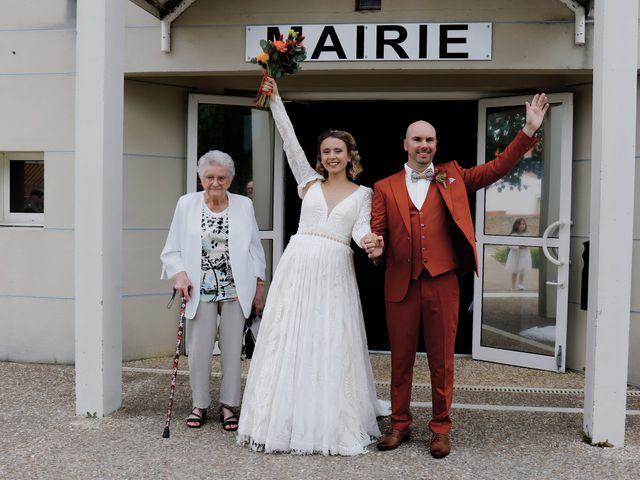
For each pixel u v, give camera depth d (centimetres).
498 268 600
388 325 393
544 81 576
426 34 521
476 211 605
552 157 577
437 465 367
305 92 604
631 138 389
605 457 381
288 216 663
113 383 446
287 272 396
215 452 382
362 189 403
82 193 428
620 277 393
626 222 391
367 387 405
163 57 548
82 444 391
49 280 584
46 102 579
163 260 428
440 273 376
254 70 540
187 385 516
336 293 389
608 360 395
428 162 384
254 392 393
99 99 424
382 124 695
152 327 600
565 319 565
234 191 616
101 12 423
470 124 678
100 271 429
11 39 582
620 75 388
